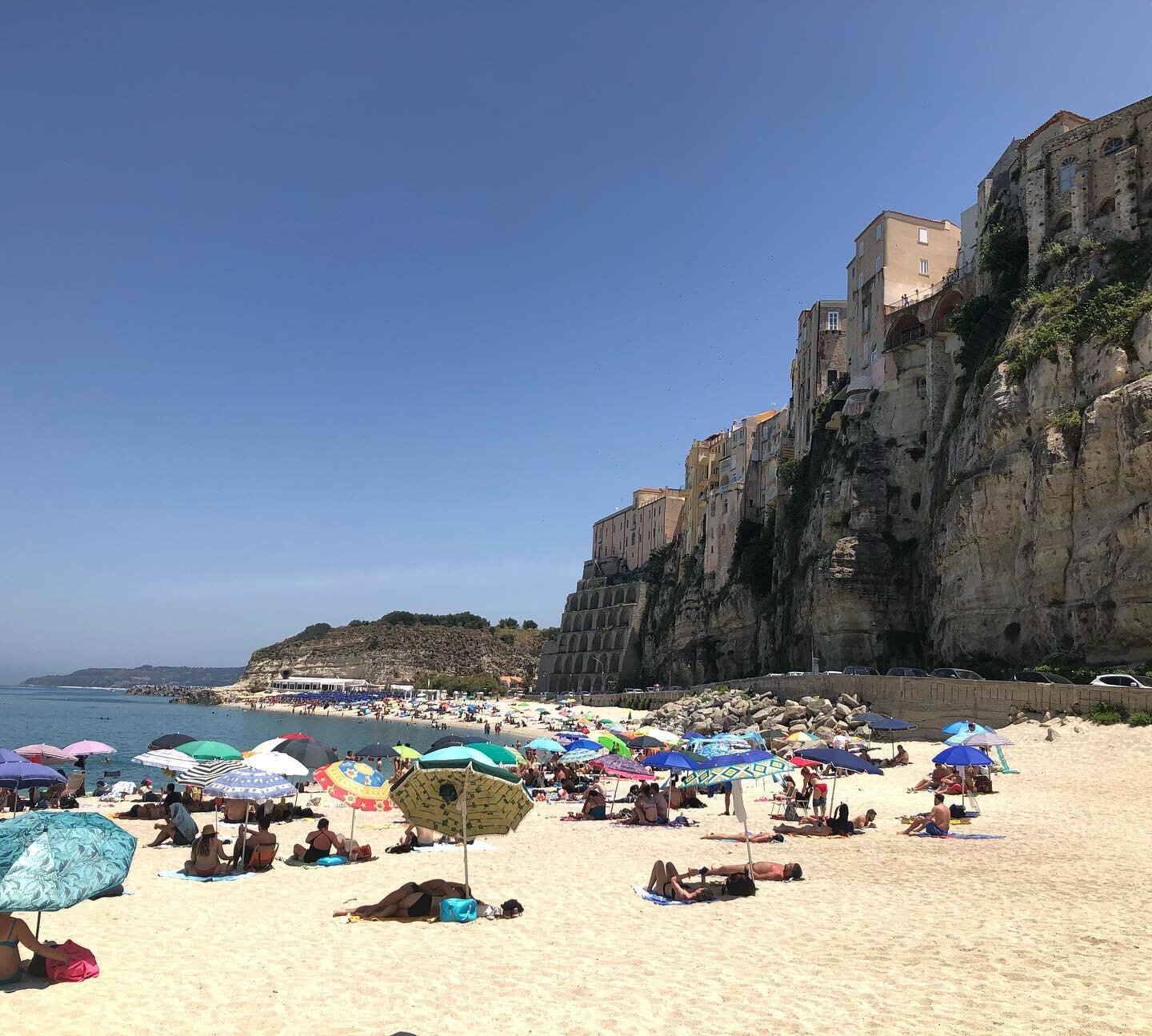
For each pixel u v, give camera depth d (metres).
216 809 28.80
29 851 10.45
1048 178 56.62
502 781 15.07
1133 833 21.81
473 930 13.52
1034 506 47.81
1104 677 39.66
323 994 10.45
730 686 75.19
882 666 63.94
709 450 127.06
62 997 10.23
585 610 152.50
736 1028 9.28
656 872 16.05
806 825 23.80
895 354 71.94
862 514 68.62
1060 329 50.59
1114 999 9.88
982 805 27.09
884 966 11.37
